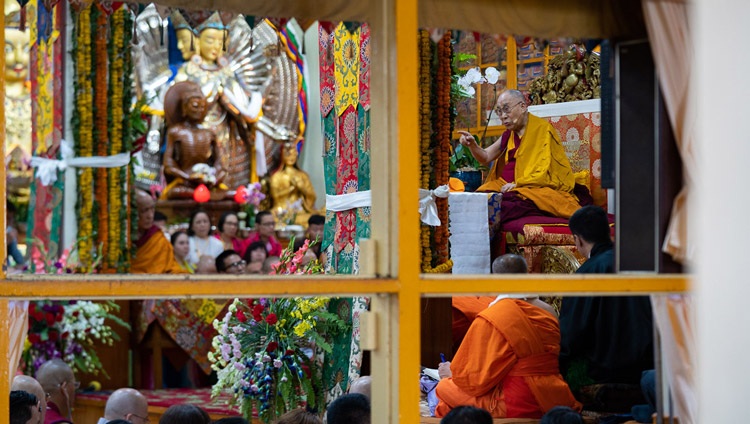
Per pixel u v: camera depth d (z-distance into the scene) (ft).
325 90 21.75
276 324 19.57
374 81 8.93
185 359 32.45
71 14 28.45
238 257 34.42
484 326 17.92
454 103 24.84
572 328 18.26
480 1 12.50
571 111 27.89
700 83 5.18
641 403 17.81
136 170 41.52
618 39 11.75
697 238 5.22
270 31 46.11
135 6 14.83
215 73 44.91
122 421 15.29
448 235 21.25
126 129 28.91
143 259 32.32
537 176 25.77
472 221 23.26
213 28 44.47
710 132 5.10
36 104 30.12
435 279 8.49
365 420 14.44
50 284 8.30
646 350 17.80
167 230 38.29
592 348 18.35
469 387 17.92
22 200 40.55
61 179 28.86
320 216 40.06
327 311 20.67
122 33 28.55
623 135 10.45
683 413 9.56
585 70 28.66
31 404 14.37
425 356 21.94
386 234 8.59
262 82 45.98
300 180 45.65
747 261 4.91
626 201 10.28
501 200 24.79
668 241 9.70
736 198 4.98
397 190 8.44
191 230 38.32
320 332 20.27
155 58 43.42
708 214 5.06
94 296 8.32
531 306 18.52
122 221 29.07
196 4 13.20
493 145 28.22
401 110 8.45
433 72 20.94
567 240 24.18
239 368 19.51
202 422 15.33
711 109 5.11
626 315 18.03
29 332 27.53
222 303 32.53
